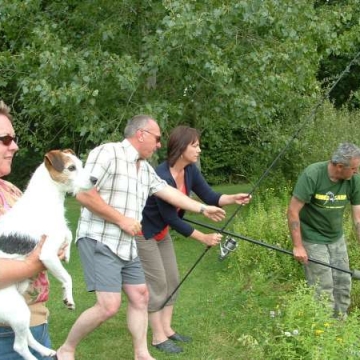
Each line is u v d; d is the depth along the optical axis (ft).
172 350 14.53
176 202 13.20
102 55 23.41
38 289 7.78
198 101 26.07
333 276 15.60
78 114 24.03
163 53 22.85
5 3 24.38
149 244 13.92
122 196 11.94
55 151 8.56
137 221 11.87
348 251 19.26
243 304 16.76
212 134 28.04
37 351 7.68
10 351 7.61
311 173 14.58
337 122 30.40
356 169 14.33
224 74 22.26
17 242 7.39
